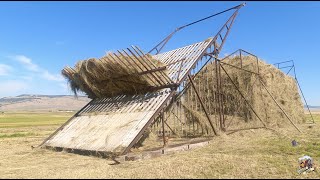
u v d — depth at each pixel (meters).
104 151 12.01
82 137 14.63
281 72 23.80
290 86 24.67
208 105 19.34
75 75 17.73
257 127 19.23
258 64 21.11
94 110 17.33
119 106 15.88
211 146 13.74
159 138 15.48
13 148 15.88
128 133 12.63
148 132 14.75
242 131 17.70
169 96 14.13
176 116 17.70
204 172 8.37
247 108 19.69
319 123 25.75
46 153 13.82
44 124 46.31
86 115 17.14
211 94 19.88
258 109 20.05
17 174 8.82
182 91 17.81
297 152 11.31
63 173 8.65
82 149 13.16
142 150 12.24
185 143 13.73
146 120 12.95
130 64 14.51
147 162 10.38
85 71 16.73
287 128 20.50
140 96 15.62
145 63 14.27
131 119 13.77
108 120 14.98
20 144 17.80
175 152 12.58
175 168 8.88
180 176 7.99
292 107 24.02
